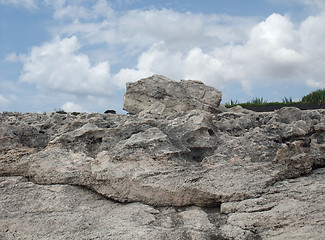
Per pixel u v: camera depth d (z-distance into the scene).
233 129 7.24
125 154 6.33
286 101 17.59
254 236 5.45
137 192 6.14
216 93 9.70
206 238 5.47
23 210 5.98
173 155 6.33
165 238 5.38
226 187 6.06
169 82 9.84
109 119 7.64
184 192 6.05
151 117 7.82
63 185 6.43
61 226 5.72
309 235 5.31
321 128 7.02
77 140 6.86
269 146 6.53
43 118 8.11
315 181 6.23
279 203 5.83
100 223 5.78
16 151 6.88
